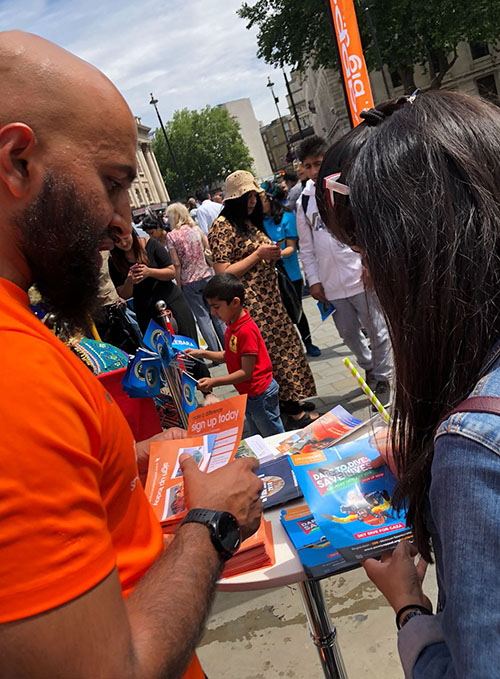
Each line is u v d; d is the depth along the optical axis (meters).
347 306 4.11
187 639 0.86
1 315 0.83
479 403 0.70
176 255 5.93
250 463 1.20
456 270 0.74
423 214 0.75
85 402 0.85
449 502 0.68
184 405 2.38
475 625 0.64
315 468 1.48
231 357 3.36
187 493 1.14
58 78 0.89
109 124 0.93
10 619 0.70
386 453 1.39
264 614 2.48
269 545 1.36
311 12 22.67
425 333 0.77
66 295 0.98
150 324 2.27
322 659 1.63
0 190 0.89
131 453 1.02
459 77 29.17
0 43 0.89
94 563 0.76
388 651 2.15
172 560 0.96
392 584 1.07
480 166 0.75
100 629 0.74
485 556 0.65
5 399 0.73
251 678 2.18
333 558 1.29
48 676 0.71
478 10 20.88
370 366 4.36
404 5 20.98
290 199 7.38
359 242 0.87
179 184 73.38
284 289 4.55
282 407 4.12
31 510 0.71
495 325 0.74
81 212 0.91
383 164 0.80
